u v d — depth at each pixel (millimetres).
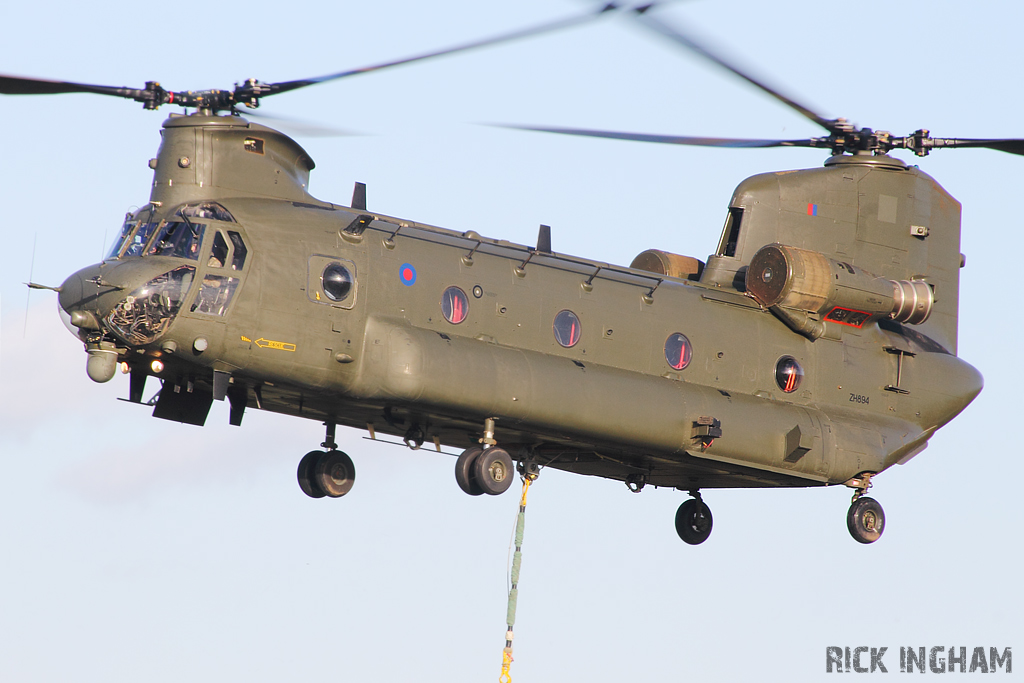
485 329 84375
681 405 89062
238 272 78250
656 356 90125
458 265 84500
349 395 81000
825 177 99125
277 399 83500
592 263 90938
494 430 85375
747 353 93375
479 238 87375
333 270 80250
